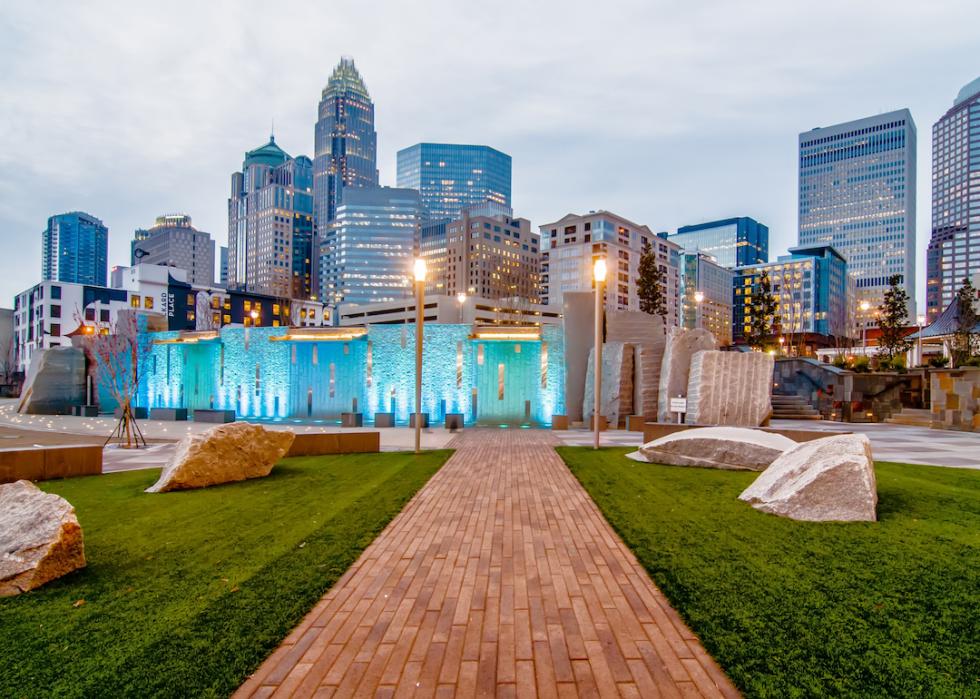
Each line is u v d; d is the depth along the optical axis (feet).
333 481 36.63
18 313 303.07
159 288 298.35
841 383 87.10
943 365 130.82
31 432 77.92
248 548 21.74
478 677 12.48
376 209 649.20
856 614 15.14
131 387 86.22
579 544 22.30
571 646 13.87
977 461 44.14
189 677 12.42
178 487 33.83
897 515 25.32
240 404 101.19
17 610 15.99
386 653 13.58
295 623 15.17
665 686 12.05
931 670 12.35
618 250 458.91
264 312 343.46
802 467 27.48
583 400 82.94
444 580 18.43
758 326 188.24
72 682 12.23
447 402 88.22
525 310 411.95
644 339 85.10
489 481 36.32
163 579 18.39
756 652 13.21
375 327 91.45
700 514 26.18
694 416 67.15
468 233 593.01
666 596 16.72
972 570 18.29
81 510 28.58
